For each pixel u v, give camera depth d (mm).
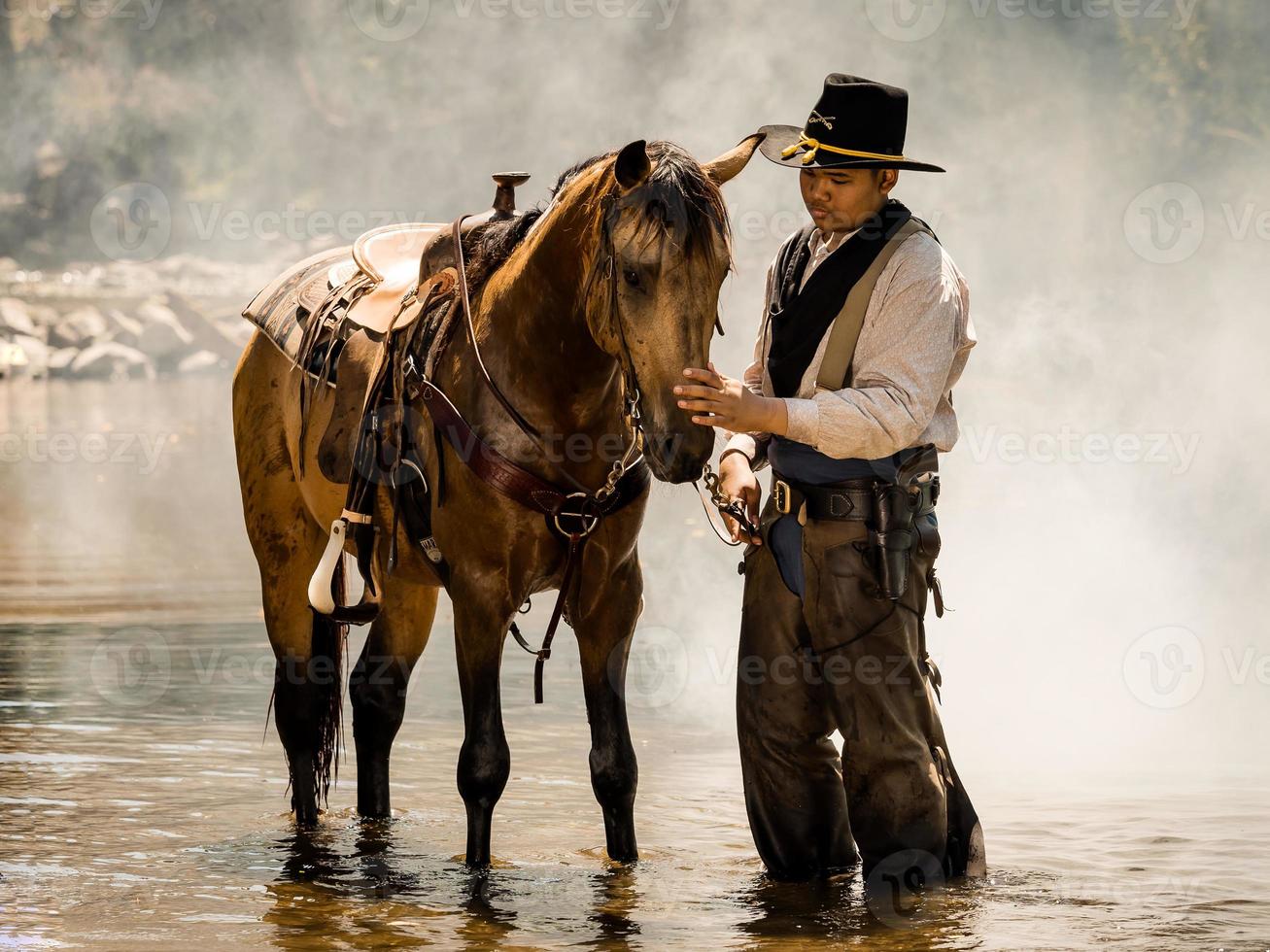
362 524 8047
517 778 9883
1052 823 8445
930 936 6488
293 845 8289
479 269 7688
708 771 10008
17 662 13555
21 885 7473
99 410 43438
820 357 7109
